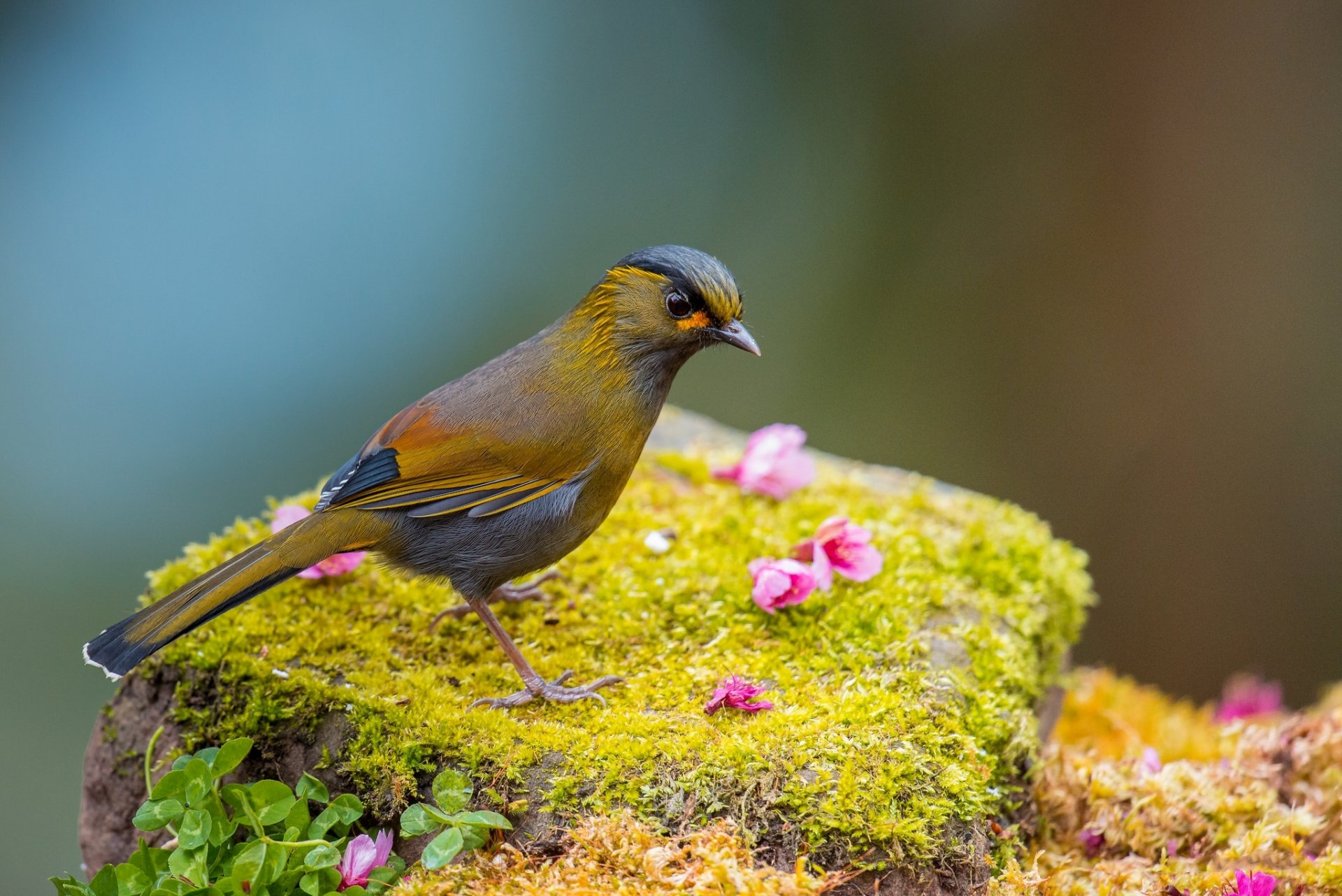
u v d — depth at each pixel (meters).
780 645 8.79
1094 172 19.11
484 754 7.42
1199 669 18.78
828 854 6.87
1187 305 19.11
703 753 7.25
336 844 7.05
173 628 7.55
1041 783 8.64
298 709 7.99
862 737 7.37
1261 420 18.67
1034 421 19.03
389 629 9.08
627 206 18.95
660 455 12.39
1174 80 19.31
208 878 6.81
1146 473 19.03
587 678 8.52
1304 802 8.77
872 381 18.78
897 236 19.02
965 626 9.06
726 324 8.64
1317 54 18.67
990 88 19.05
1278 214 18.84
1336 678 18.17
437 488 8.30
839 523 9.39
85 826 8.87
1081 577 10.86
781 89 19.23
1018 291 19.02
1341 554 18.27
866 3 19.12
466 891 6.69
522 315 18.42
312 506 10.77
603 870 6.68
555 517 8.47
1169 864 8.06
